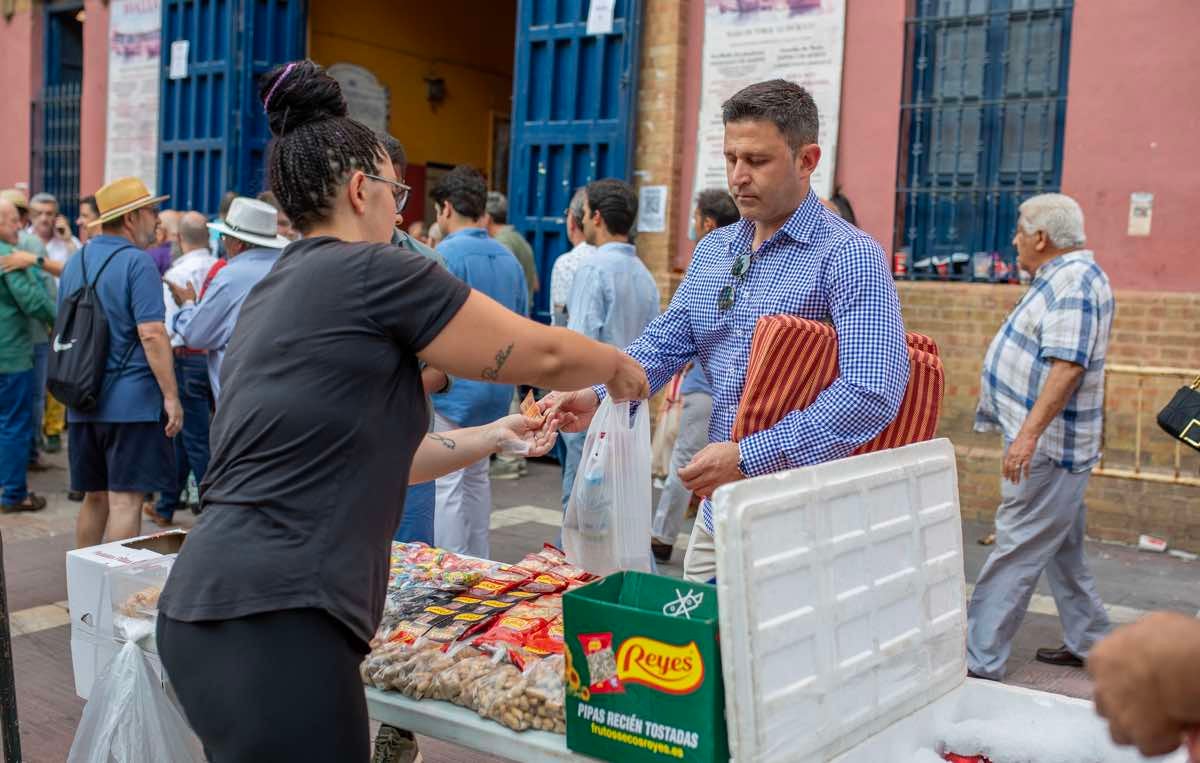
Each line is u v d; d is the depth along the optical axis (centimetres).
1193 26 656
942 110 754
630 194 595
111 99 1273
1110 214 690
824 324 262
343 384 207
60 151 1339
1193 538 654
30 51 1355
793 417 253
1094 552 661
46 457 969
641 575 229
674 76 851
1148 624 153
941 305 740
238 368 214
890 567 229
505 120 1523
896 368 254
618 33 866
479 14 1457
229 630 203
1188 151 663
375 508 211
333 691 205
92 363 533
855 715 216
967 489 726
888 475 229
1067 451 445
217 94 1151
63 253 1040
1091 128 693
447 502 509
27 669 479
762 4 814
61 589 590
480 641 254
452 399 491
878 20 766
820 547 207
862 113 777
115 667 263
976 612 462
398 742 301
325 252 215
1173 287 673
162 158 1208
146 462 548
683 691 195
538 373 218
